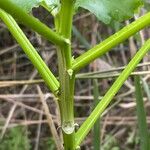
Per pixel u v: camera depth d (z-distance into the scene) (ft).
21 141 1.66
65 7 0.48
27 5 0.50
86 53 0.50
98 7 0.53
